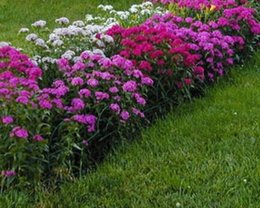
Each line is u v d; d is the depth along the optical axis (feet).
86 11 35.91
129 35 21.97
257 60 25.05
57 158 17.67
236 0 27.02
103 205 17.08
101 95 18.65
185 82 21.12
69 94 18.97
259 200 17.07
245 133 19.77
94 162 18.79
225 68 23.45
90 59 19.79
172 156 18.79
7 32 32.12
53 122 18.24
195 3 25.64
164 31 21.97
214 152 18.98
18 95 17.37
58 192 17.40
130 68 19.70
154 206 17.01
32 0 38.01
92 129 18.37
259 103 21.42
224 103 21.45
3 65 19.07
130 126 19.48
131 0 37.40
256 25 24.81
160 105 20.99
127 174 18.19
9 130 17.01
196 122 20.36
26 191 17.19
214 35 23.25
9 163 17.06
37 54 20.79
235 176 17.88
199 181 17.83
